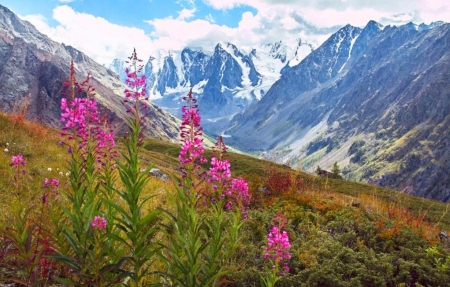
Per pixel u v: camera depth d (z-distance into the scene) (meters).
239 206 5.81
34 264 4.98
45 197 6.17
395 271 9.40
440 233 13.76
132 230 4.96
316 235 11.01
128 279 5.88
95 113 5.60
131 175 4.98
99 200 5.46
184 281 5.26
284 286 8.01
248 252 9.26
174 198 5.54
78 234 4.92
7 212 8.12
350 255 9.45
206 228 6.04
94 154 5.68
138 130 5.03
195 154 5.38
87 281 4.67
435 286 8.86
